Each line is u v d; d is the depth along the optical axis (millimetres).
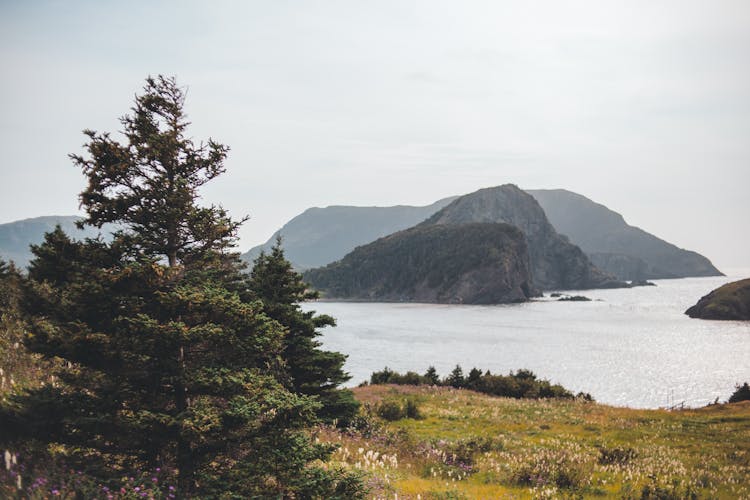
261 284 20172
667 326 173875
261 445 8156
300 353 20438
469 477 15844
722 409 37750
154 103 9430
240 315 8797
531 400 43094
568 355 102562
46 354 8086
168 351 8344
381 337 134750
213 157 9781
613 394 68938
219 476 8148
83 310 8117
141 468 8320
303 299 21047
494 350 109125
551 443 22781
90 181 8852
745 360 98188
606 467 17734
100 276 8062
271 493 7926
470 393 46375
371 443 19281
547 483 15125
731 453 21453
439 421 29797
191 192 9375
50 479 6805
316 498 7805
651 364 92875
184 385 8328
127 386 8227
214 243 9852
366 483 11648
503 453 19703
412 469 16000
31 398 7969
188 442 8250
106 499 6770
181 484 7914
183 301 8375
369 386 47719
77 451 8312
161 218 8953
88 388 8281
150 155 8914
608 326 172125
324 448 8609
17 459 7188
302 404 8164
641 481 15828
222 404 8977
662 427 28906
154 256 9258
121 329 8016
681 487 14758
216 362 9062
